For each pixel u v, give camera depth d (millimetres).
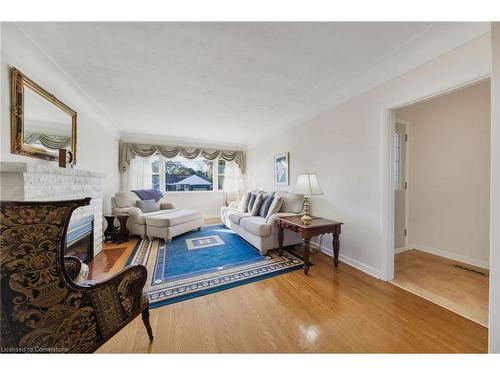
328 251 2898
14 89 1633
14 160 1679
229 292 1900
